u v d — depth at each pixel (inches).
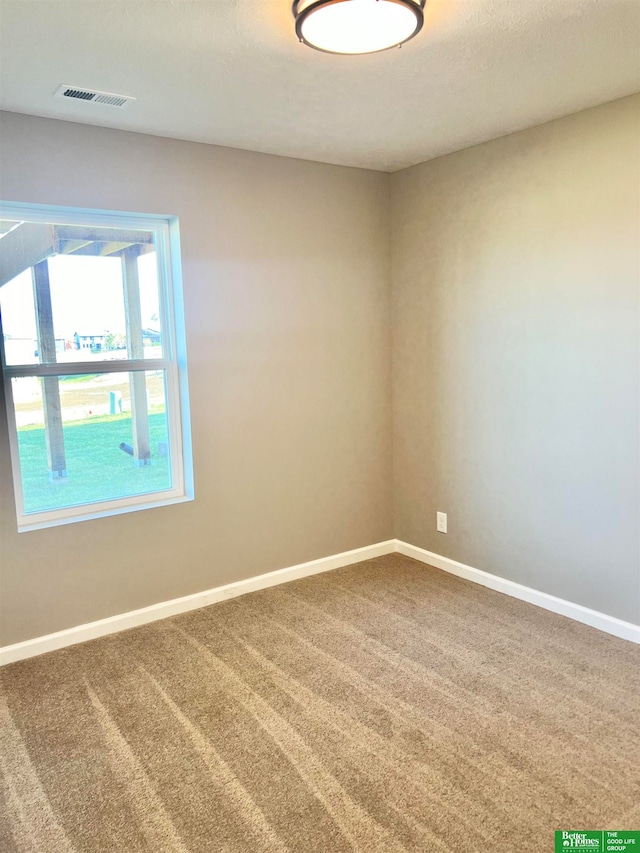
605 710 91.2
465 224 131.4
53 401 114.3
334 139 119.0
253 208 128.0
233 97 95.0
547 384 119.6
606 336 108.9
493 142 123.0
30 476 113.4
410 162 138.8
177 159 117.4
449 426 141.7
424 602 130.1
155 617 124.2
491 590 135.9
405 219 145.9
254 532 136.7
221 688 99.3
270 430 136.4
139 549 121.3
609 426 110.3
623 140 102.4
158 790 77.4
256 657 108.7
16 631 109.3
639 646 109.7
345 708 93.3
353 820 71.6
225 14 68.7
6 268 107.3
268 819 72.2
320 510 146.8
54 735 88.4
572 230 111.7
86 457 119.1
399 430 155.8
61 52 78.0
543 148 114.4
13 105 97.1
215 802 75.1
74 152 106.5
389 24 67.3
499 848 67.2
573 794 74.8
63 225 112.4
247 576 136.9
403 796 75.2
